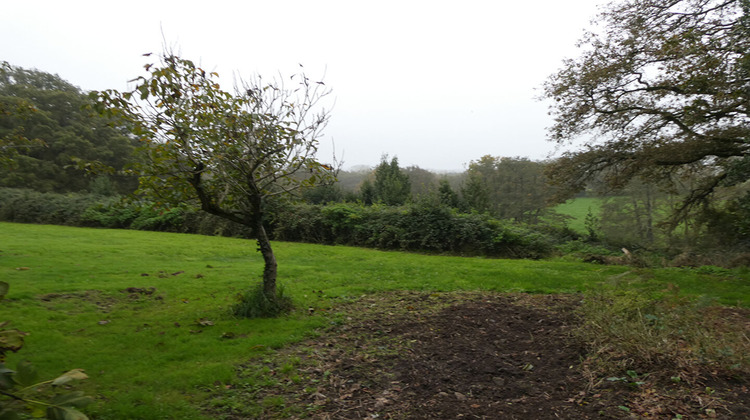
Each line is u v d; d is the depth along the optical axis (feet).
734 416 10.69
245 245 52.24
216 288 27.07
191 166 19.49
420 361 15.49
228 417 11.69
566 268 38.78
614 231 69.77
